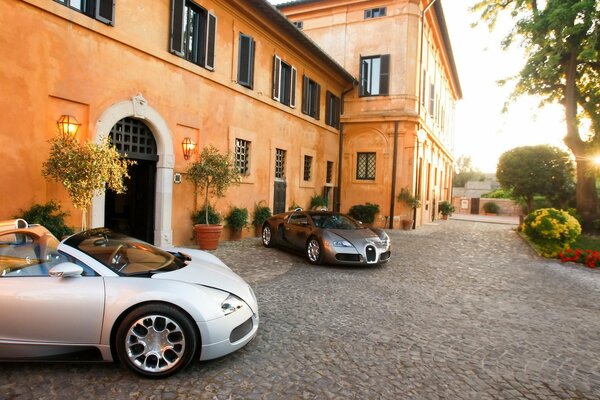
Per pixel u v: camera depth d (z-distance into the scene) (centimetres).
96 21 744
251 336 378
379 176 1873
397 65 1827
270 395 304
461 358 391
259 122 1298
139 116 846
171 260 416
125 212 958
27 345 315
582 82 1750
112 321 320
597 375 364
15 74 621
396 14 1822
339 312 526
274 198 1411
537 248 1204
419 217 2003
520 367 375
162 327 326
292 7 2009
